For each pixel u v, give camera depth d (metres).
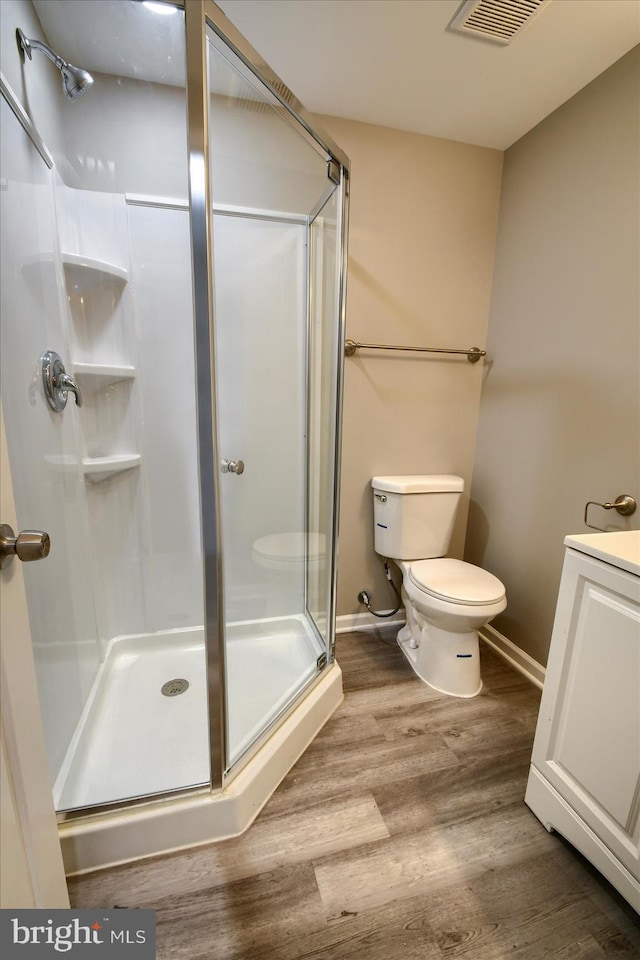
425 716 1.52
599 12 1.15
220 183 1.39
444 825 1.12
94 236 1.39
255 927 0.89
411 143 1.73
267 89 1.11
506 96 1.50
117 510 1.61
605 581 0.94
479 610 1.49
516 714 1.54
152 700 1.44
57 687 1.11
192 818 1.04
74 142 1.31
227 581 1.58
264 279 1.58
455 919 0.92
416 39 1.25
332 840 1.08
